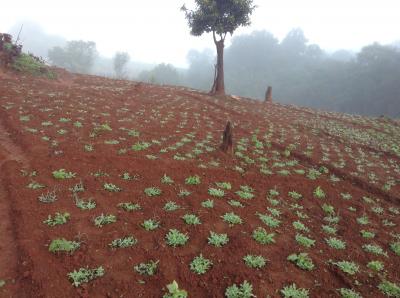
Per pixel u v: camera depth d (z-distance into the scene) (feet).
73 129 42.29
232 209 27.81
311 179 37.63
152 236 22.74
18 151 33.81
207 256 21.36
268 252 22.58
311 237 25.61
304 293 19.08
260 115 71.26
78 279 18.30
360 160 48.26
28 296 16.93
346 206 32.32
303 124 68.28
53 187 27.14
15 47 75.10
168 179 31.50
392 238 27.09
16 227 21.83
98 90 70.13
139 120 52.03
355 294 19.51
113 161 33.47
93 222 23.41
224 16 87.51
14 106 48.62
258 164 40.75
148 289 18.29
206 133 50.98
